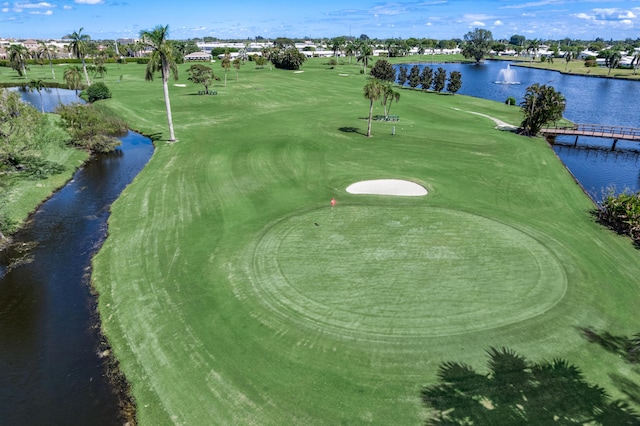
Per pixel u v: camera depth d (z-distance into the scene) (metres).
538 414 14.09
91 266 24.23
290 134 52.22
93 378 16.33
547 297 20.47
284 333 18.08
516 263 23.53
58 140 48.09
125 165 44.41
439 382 15.42
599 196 36.97
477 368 16.06
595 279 22.16
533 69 188.62
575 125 61.91
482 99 91.69
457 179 37.47
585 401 14.61
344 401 14.70
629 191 38.16
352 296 20.52
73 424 14.44
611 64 153.75
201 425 14.05
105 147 49.62
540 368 16.08
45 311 20.41
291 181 36.41
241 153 44.47
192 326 18.69
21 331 19.05
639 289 21.41
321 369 16.14
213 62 165.50
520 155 45.75
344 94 88.81
